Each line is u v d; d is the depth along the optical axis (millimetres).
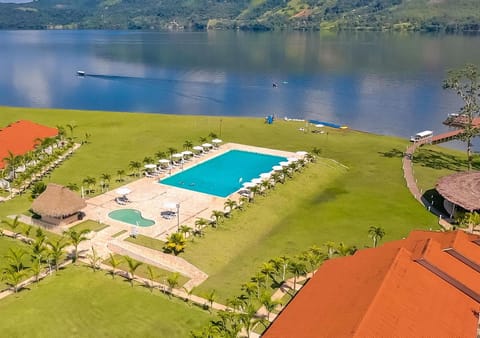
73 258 51062
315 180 78000
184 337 37875
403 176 81375
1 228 57375
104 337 37500
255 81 190500
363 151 96812
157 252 52031
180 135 104000
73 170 80062
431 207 67562
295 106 147625
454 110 140625
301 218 64250
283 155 90500
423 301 31906
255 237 58688
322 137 106562
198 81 192000
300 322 32188
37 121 113688
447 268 35250
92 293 43969
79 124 111812
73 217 59406
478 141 117812
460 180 68375
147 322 39719
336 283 35688
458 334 30234
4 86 184000
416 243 38531
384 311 29453
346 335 27422
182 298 44219
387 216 64062
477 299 34281
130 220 60125
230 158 88500
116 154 89750
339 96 161250
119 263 47156
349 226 60844
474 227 59312
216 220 59125
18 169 78000
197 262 51062
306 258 48000
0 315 39656
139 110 143750
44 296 43000
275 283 47125
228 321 39656
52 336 37344
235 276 48625
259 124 115625
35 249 48031
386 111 140875
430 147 102062
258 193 69625
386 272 33031
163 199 67312
